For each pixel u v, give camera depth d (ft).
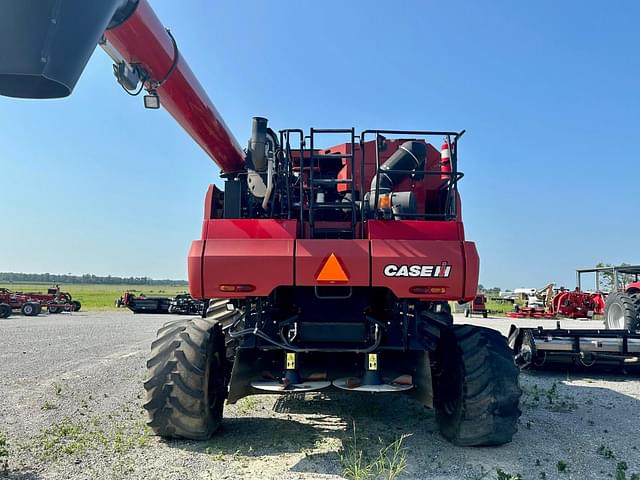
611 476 11.62
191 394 13.29
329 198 18.51
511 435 13.34
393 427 15.78
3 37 7.87
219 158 18.12
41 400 19.17
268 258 13.32
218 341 14.58
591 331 26.99
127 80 12.40
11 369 26.53
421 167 16.85
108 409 17.80
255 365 14.76
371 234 13.64
